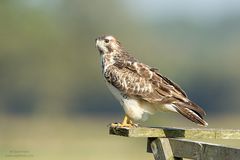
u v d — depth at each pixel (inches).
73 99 2647.6
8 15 2236.7
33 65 2429.9
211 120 2406.5
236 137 434.3
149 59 2844.5
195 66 3014.3
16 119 2374.5
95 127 2142.0
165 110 497.4
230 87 3024.1
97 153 1327.5
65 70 2581.2
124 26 2748.5
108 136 1806.1
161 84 496.7
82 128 2095.2
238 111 2947.8
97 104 2682.1
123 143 1588.3
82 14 2632.9
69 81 2620.6
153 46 2883.9
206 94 2999.5
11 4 2241.6
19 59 2375.7
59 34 2497.5
